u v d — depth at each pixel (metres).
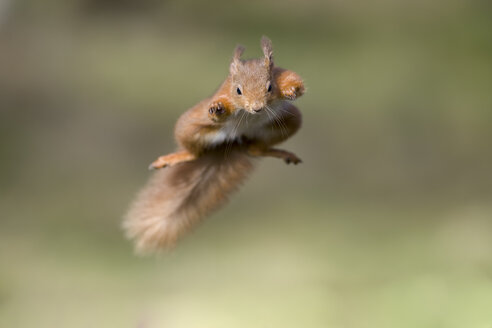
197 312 8.41
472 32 15.36
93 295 9.22
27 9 17.78
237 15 17.84
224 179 6.51
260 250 10.76
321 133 13.88
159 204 6.52
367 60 15.20
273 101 6.39
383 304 7.43
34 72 15.32
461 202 12.25
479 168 13.21
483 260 8.84
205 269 10.09
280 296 8.68
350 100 14.23
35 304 8.98
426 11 16.59
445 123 13.74
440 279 7.45
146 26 17.72
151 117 14.10
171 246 6.52
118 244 11.09
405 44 15.62
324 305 8.14
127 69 15.71
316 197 12.91
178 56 16.36
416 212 12.02
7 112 14.39
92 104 14.45
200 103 6.43
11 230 11.35
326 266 9.79
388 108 13.97
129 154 13.77
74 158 13.56
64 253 10.66
